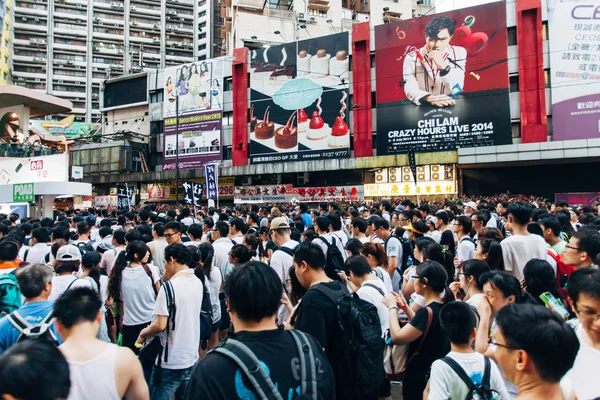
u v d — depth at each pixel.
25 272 2.92
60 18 75.31
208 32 80.56
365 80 28.53
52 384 1.34
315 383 1.85
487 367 2.36
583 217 6.31
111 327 5.07
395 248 5.83
